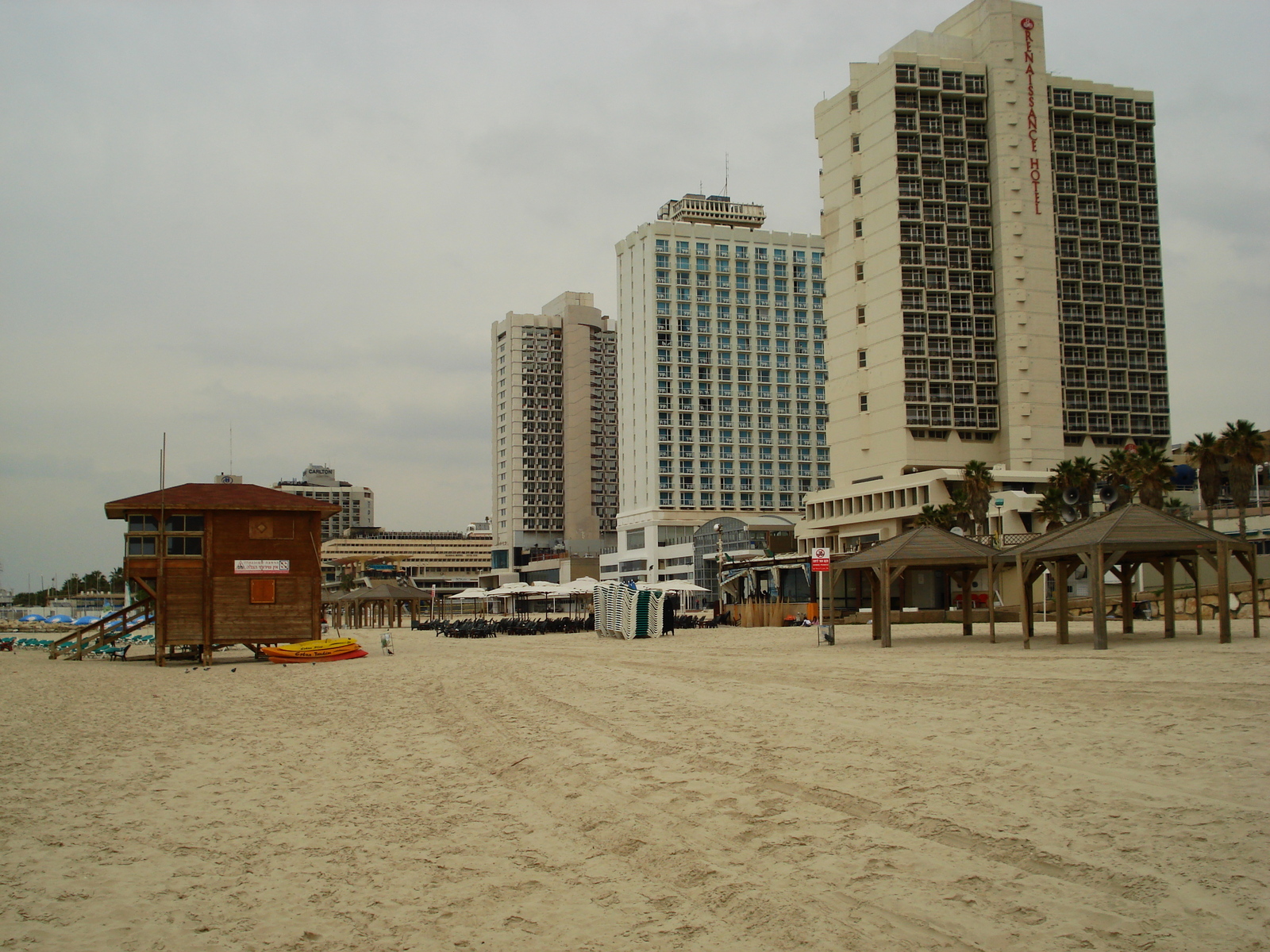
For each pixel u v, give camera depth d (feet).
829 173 378.32
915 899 24.02
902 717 49.93
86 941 24.09
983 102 352.08
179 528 128.16
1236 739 38.55
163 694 89.10
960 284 346.13
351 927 24.66
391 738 55.01
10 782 45.24
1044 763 36.47
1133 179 369.50
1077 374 356.18
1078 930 21.54
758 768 39.34
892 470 342.64
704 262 505.66
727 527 392.47
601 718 56.59
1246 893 22.70
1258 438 193.06
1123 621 106.63
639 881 27.04
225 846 32.63
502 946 22.90
